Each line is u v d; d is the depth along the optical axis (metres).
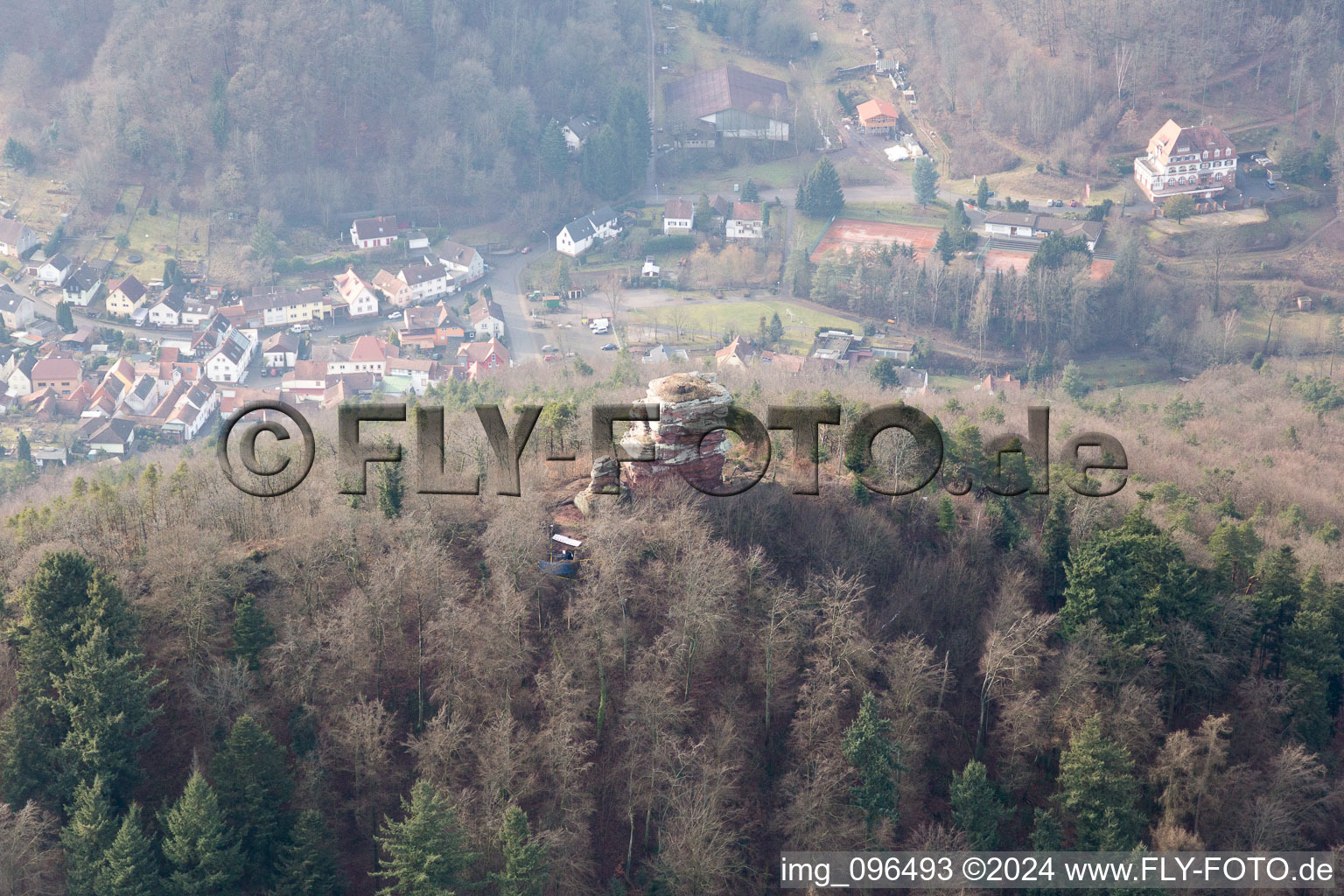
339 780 110.12
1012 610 123.69
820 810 106.75
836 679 116.88
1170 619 122.62
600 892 104.94
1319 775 116.31
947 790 116.19
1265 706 118.31
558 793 106.38
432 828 96.44
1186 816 113.25
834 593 121.00
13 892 95.62
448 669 113.38
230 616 119.75
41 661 107.38
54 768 105.12
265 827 102.06
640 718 109.81
